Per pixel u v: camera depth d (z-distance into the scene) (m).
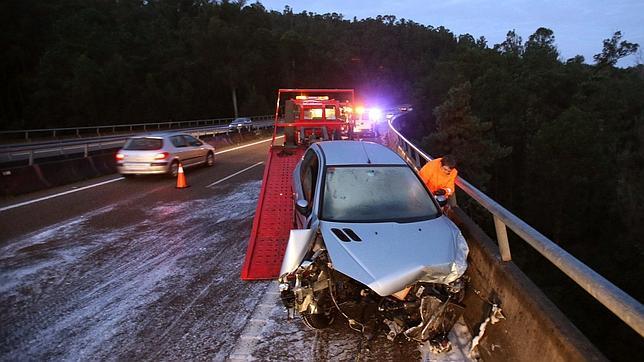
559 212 41.62
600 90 59.75
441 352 4.17
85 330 4.77
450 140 44.69
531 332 3.38
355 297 4.24
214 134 33.91
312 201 5.23
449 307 4.35
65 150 25.58
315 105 12.45
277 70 100.62
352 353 4.24
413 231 4.51
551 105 61.84
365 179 5.36
